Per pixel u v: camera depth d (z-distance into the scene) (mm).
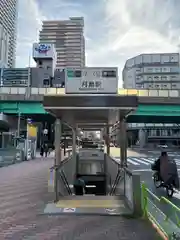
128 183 7391
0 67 92562
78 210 6586
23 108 36031
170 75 110875
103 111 8094
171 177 9180
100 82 7633
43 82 84750
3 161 19219
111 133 17297
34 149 27594
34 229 5320
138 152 45844
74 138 15234
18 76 84812
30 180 12227
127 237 4879
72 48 162375
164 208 7336
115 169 11383
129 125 77688
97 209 6656
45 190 9570
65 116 9656
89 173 15984
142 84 111812
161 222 5637
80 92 7617
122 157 9297
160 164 10031
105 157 16234
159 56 112688
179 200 8602
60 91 35875
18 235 4988
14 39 142750
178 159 28438
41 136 60156
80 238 4836
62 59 162375
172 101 34719
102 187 15672
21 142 24797
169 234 4883
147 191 6641
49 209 6715
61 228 5375
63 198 7934
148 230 5242
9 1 139625
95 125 15617
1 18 128375
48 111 7871
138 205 6320
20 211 6680
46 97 7098
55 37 164125
